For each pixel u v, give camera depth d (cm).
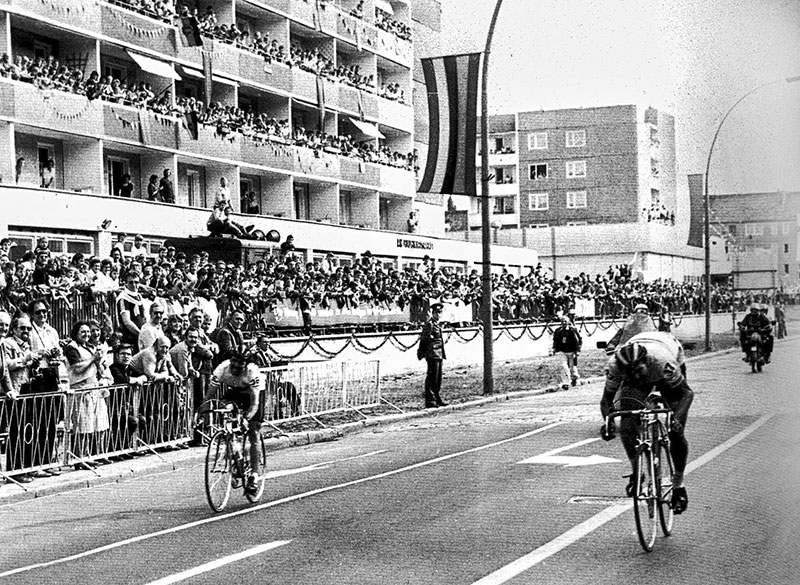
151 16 3566
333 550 923
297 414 2045
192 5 4072
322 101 4631
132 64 3678
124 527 1100
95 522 1145
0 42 2948
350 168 4794
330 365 2169
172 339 1750
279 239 3462
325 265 3569
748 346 2964
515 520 1027
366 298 3294
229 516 1126
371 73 5309
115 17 3375
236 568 869
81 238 2992
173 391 1705
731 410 2009
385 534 984
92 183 3250
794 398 2159
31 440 1427
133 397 1623
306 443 1900
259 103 4478
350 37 5025
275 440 1839
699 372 3195
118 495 1347
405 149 5628
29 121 2931
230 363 1206
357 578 817
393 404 2428
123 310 2019
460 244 5438
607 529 973
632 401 918
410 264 4994
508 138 8875
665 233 7494
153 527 1088
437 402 2402
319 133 4612
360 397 2277
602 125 8406
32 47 3247
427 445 1714
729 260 4178
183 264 2673
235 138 3925
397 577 816
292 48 4603
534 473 1330
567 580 791
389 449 1692
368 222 5141
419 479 1326
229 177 4006
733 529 961
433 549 910
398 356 3269
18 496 1345
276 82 4312
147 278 2336
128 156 3616
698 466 1327
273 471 1487
